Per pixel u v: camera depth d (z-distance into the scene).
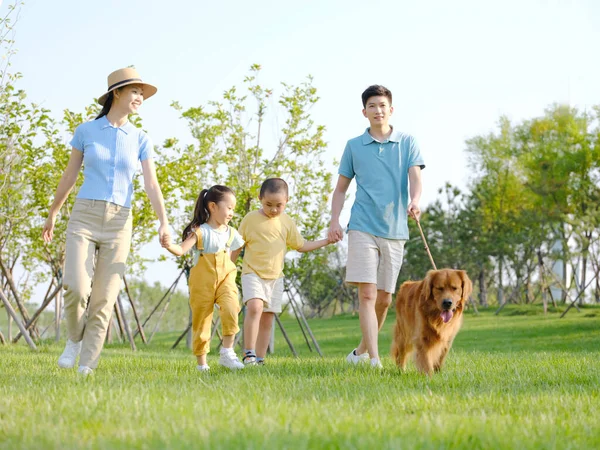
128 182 5.93
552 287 38.47
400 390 4.88
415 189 7.11
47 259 14.84
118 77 5.98
